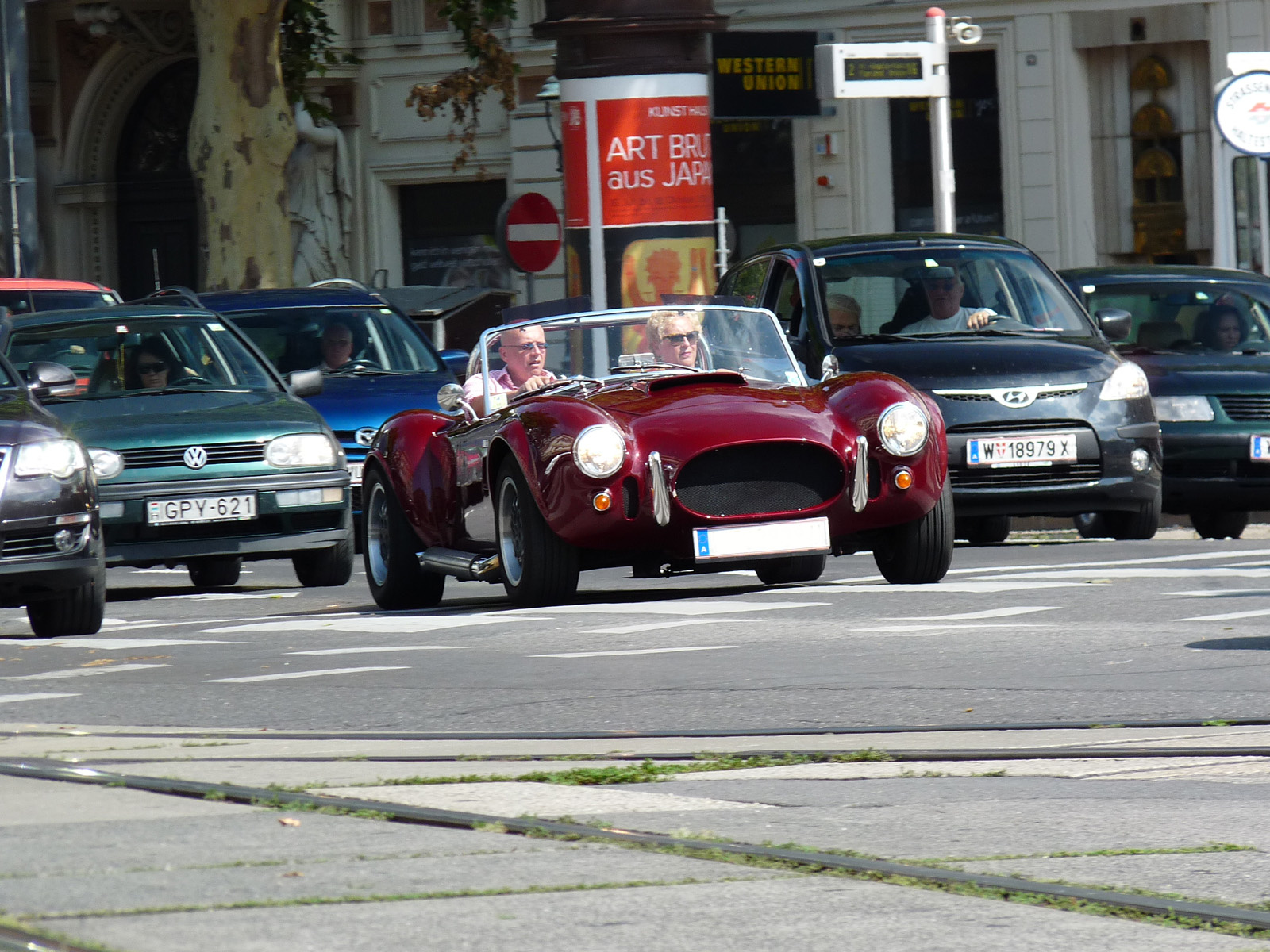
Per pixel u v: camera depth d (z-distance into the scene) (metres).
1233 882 13.31
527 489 31.69
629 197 58.66
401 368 53.81
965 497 40.88
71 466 32.88
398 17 94.06
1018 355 41.88
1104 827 15.09
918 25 83.00
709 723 20.75
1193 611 28.22
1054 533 49.50
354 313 54.72
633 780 17.42
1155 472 41.78
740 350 34.28
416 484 35.59
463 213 95.56
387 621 32.06
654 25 58.19
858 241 45.81
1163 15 80.00
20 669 28.50
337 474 41.81
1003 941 11.77
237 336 45.06
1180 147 80.94
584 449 30.55
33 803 16.34
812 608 30.33
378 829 15.00
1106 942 11.77
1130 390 41.69
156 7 98.00
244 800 16.38
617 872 13.45
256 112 78.56
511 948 11.53
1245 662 23.23
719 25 59.03
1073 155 82.50
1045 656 24.27
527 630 29.23
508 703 22.53
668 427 30.83
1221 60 79.12
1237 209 59.78
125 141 104.19
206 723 22.25
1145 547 39.75
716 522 30.70
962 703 21.22
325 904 12.46
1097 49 82.06
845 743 19.16
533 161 92.12
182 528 40.47
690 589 35.38
